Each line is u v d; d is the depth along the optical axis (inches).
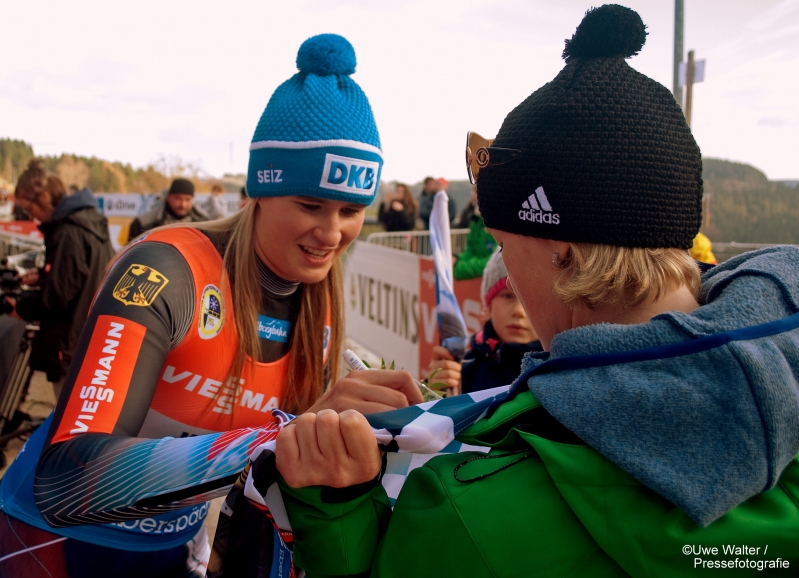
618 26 26.1
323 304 55.8
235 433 35.5
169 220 207.8
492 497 24.8
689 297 27.5
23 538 47.1
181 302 43.9
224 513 31.5
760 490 22.3
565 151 25.6
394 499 32.4
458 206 448.1
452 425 29.8
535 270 28.5
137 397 39.6
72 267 128.6
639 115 25.4
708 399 22.4
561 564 23.7
